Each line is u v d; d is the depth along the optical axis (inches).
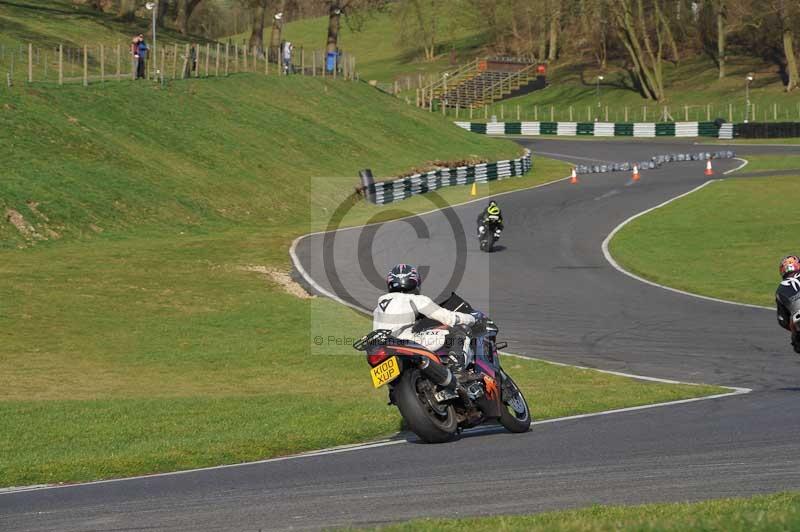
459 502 809.5
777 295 1328.7
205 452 1124.5
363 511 787.4
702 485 850.8
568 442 1100.5
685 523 649.6
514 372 1868.8
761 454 983.0
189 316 2500.0
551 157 7677.2
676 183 5546.3
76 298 2620.6
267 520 765.9
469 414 1136.8
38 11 7810.0
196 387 1819.6
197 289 2797.7
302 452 1146.7
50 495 930.1
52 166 4079.7
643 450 1029.2
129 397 1695.4
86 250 3393.2
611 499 807.1
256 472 999.6
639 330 2295.8
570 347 2129.7
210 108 5644.7
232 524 756.0
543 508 781.3
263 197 4724.4
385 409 1411.2
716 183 5393.7
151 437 1283.2
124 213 3969.0
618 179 5930.1
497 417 1156.5
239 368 2004.2
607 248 3641.7
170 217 4111.7
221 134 5300.2
